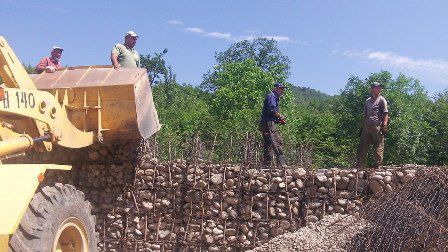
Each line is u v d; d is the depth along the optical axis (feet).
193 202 25.36
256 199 24.58
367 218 20.65
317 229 21.75
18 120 17.43
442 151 61.62
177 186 25.75
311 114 81.00
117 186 26.37
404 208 19.60
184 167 25.88
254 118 58.75
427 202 19.93
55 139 19.34
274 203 24.30
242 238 24.30
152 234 25.58
